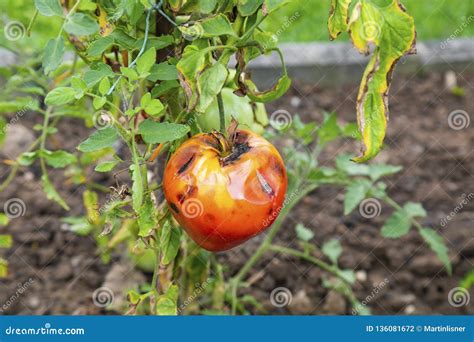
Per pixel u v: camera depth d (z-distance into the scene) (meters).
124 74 1.75
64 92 1.73
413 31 1.69
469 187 3.56
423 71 4.34
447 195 3.51
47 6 1.82
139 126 1.77
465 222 3.33
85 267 3.07
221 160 1.81
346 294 2.96
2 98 2.79
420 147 3.81
